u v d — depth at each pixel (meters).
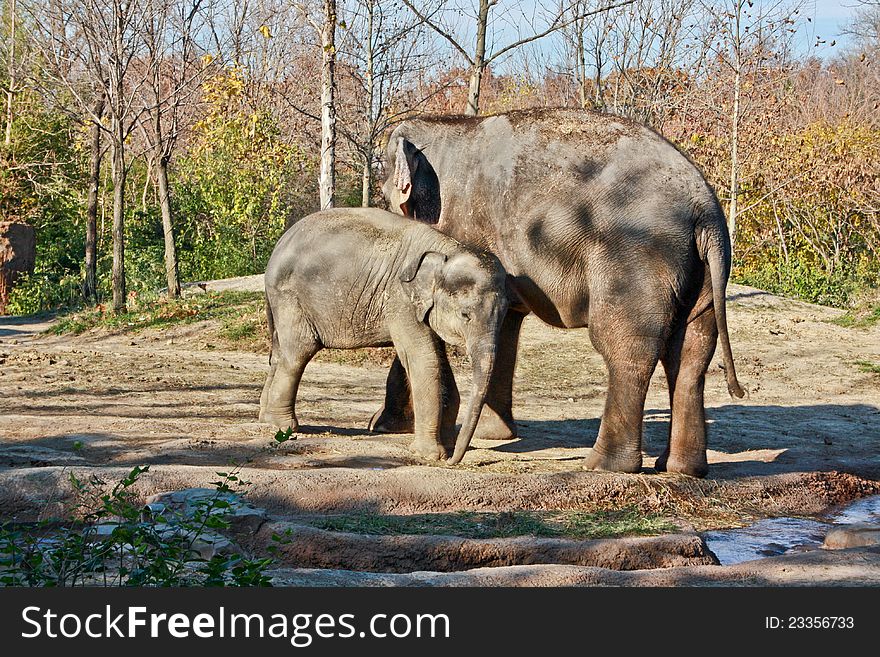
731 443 9.70
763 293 19.33
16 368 13.37
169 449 7.59
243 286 22.27
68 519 5.82
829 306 19.73
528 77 29.50
